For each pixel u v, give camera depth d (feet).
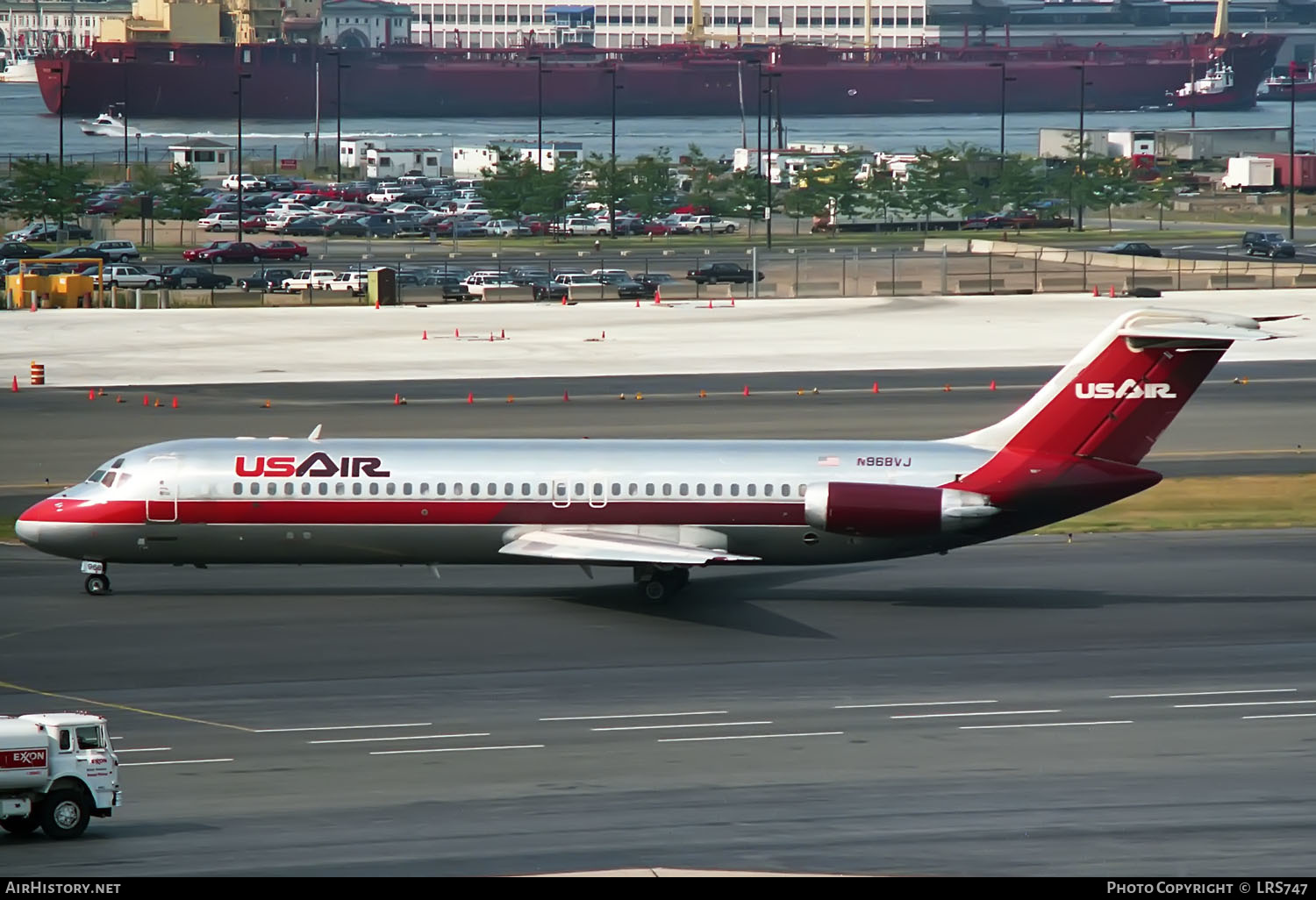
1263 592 637.71
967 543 610.24
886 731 462.19
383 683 507.30
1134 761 435.94
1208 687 509.35
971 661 539.70
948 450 610.24
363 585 643.45
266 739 451.53
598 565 588.09
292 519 603.26
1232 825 382.42
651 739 453.58
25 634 561.84
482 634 569.23
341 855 358.43
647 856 359.05
